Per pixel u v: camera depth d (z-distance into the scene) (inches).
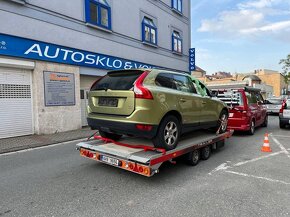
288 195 160.7
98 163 232.7
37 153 278.5
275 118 729.0
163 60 725.9
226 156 259.9
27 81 385.7
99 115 204.7
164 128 193.9
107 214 135.8
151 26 666.8
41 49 391.9
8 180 189.3
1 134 358.3
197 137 251.9
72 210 140.6
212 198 156.2
